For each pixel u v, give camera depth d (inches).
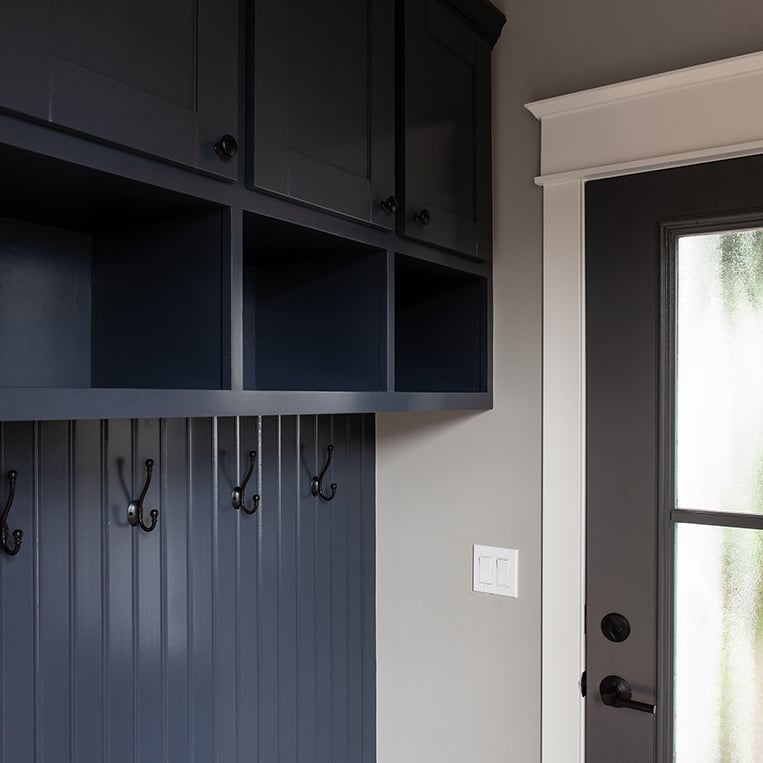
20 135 27.8
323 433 63.3
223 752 52.9
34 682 40.6
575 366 59.2
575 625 59.2
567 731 59.5
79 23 29.5
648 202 56.2
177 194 34.7
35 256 41.2
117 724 45.1
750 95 51.9
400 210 50.1
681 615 55.9
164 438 48.4
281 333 54.1
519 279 62.4
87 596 43.4
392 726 69.6
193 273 38.4
